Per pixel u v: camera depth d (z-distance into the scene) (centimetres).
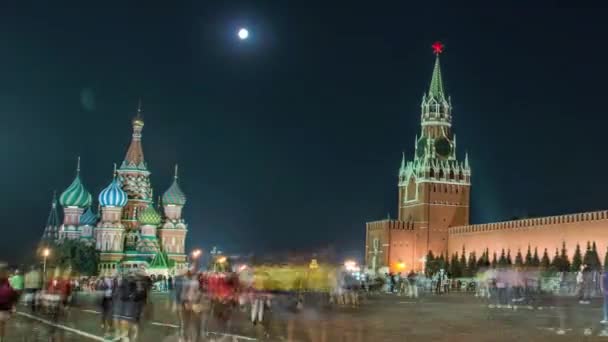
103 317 3572
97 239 15788
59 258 13875
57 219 17188
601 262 12694
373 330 3956
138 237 16575
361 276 10450
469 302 7238
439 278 11050
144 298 3081
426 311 5681
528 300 6769
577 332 3866
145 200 17012
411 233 18462
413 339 3503
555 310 5794
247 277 3700
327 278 6794
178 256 17138
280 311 5419
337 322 4469
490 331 3934
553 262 13050
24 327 3900
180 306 3234
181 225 17312
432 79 19600
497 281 6431
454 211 18688
